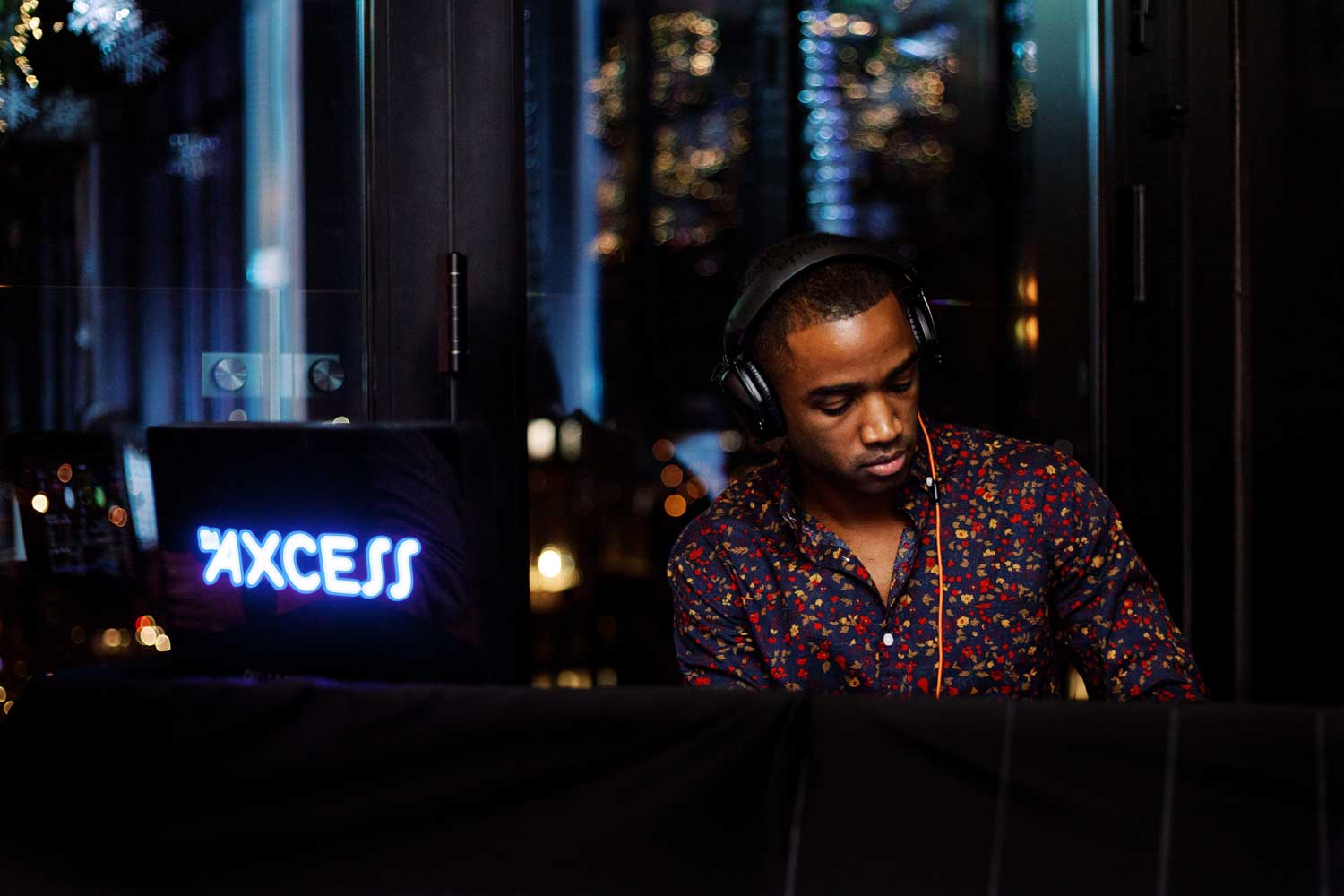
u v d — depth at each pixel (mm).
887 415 1097
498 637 1130
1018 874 775
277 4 1708
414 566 1100
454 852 839
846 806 805
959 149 2332
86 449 1777
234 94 1728
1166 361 1841
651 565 2502
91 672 1045
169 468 1133
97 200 1750
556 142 2434
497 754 842
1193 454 1837
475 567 1101
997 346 2137
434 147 1673
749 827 813
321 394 1748
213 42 1723
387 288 1684
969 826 787
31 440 1780
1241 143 1815
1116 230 1844
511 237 1683
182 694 883
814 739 817
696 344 2504
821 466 1143
